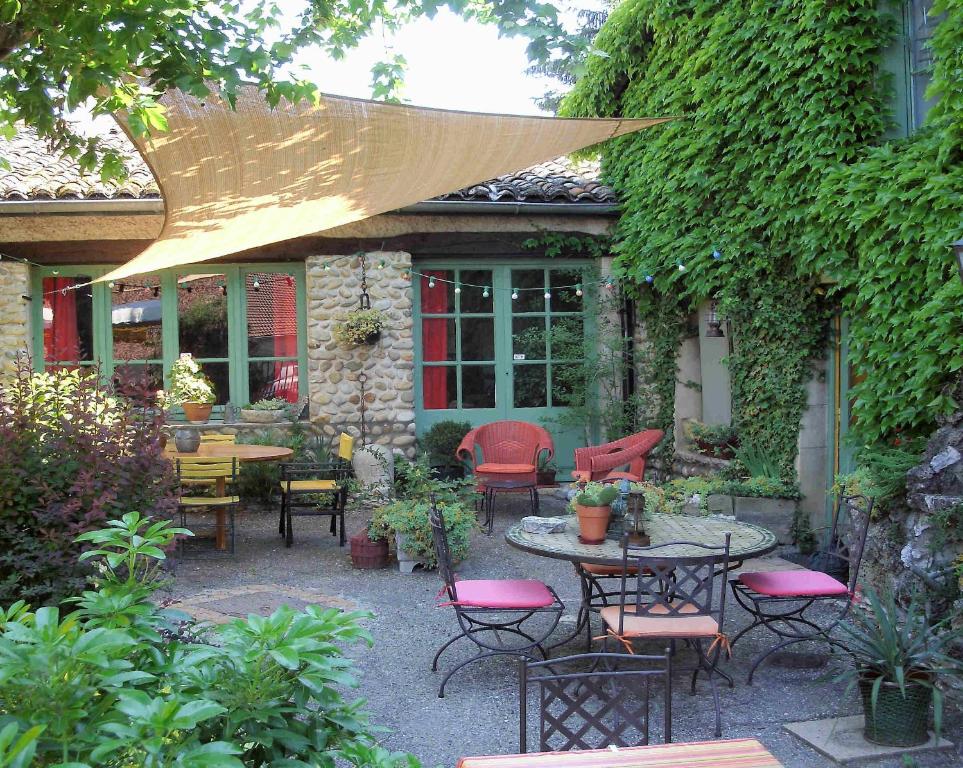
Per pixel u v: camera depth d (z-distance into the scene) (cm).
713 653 454
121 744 164
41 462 382
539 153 616
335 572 628
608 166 894
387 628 507
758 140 664
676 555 397
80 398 429
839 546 638
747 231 678
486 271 919
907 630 351
